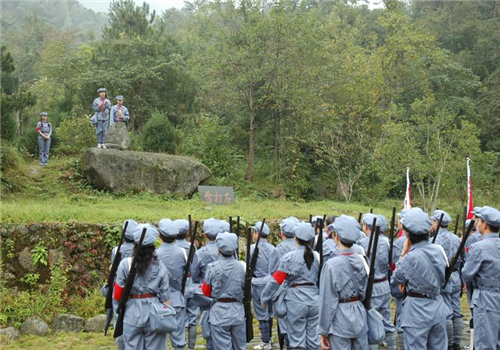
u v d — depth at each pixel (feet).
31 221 34.09
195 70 80.07
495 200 79.77
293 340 21.33
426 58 100.48
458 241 25.90
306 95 71.20
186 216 40.88
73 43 183.62
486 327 20.30
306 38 70.69
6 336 28.04
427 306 18.61
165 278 18.99
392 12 93.04
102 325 30.09
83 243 34.40
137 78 80.48
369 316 17.97
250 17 69.77
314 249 24.52
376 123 79.36
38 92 109.91
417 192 86.53
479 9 136.87
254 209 48.91
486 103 104.32
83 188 52.31
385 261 24.14
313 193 79.61
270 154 84.02
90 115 81.76
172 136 66.44
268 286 21.58
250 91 73.05
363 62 84.07
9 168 52.85
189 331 25.14
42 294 32.19
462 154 69.87
